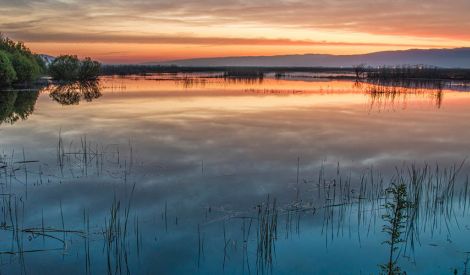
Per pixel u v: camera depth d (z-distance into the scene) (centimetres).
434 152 2617
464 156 2522
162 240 1427
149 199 1794
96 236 1448
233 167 2247
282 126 3456
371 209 1702
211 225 1541
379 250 1376
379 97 5972
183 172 2161
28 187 1941
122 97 5822
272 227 1398
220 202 1758
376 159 2438
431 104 5088
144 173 2147
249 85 8744
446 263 1293
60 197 1819
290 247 1395
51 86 7594
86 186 1956
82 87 7612
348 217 1630
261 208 1695
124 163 2322
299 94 6438
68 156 2455
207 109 4503
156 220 1581
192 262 1293
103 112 4225
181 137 2995
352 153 2566
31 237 1435
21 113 4122
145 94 6306
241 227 1527
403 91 7038
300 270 1252
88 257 1295
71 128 3331
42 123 3556
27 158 2417
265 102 5250
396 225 1118
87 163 2320
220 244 1402
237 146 2722
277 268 1262
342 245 1408
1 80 6406
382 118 3934
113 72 15650
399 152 2606
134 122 3628
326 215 1644
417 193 1706
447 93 6762
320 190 1908
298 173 2150
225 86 8319
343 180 2048
